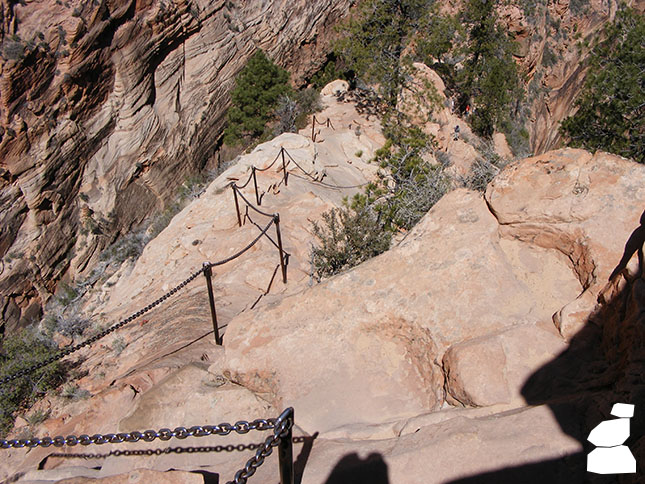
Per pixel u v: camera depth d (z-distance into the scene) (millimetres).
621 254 3748
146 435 2867
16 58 19484
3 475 5145
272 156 13883
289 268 8531
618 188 3998
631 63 14445
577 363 3465
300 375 4129
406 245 4469
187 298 8500
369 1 23547
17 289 21109
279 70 26156
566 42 33000
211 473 3445
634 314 3096
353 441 3398
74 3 21000
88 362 8016
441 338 3941
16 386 7434
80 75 21719
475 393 3439
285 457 2678
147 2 23594
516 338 3660
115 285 16750
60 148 21891
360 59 23906
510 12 32188
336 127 23078
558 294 4000
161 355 6348
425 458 2953
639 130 14039
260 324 4418
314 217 10406
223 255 9828
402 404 3877
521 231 4242
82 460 4238
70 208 22953
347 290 4387
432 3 24562
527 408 3188
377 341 4211
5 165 20484
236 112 26391
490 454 2891
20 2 20203
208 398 3977
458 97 32094
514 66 30641
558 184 4156
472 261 4188
